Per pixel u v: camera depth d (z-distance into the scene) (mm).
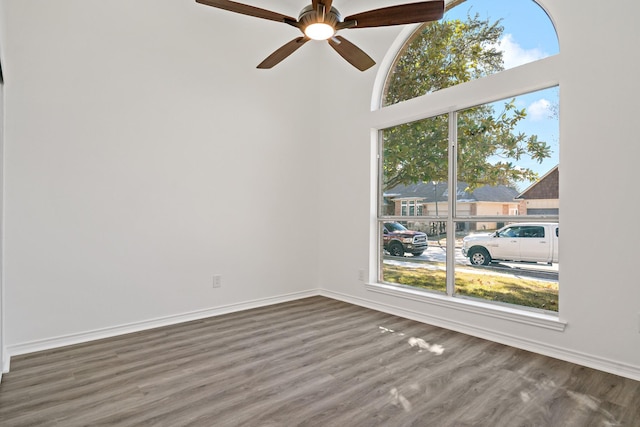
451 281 3529
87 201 3047
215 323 3547
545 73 2811
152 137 3375
